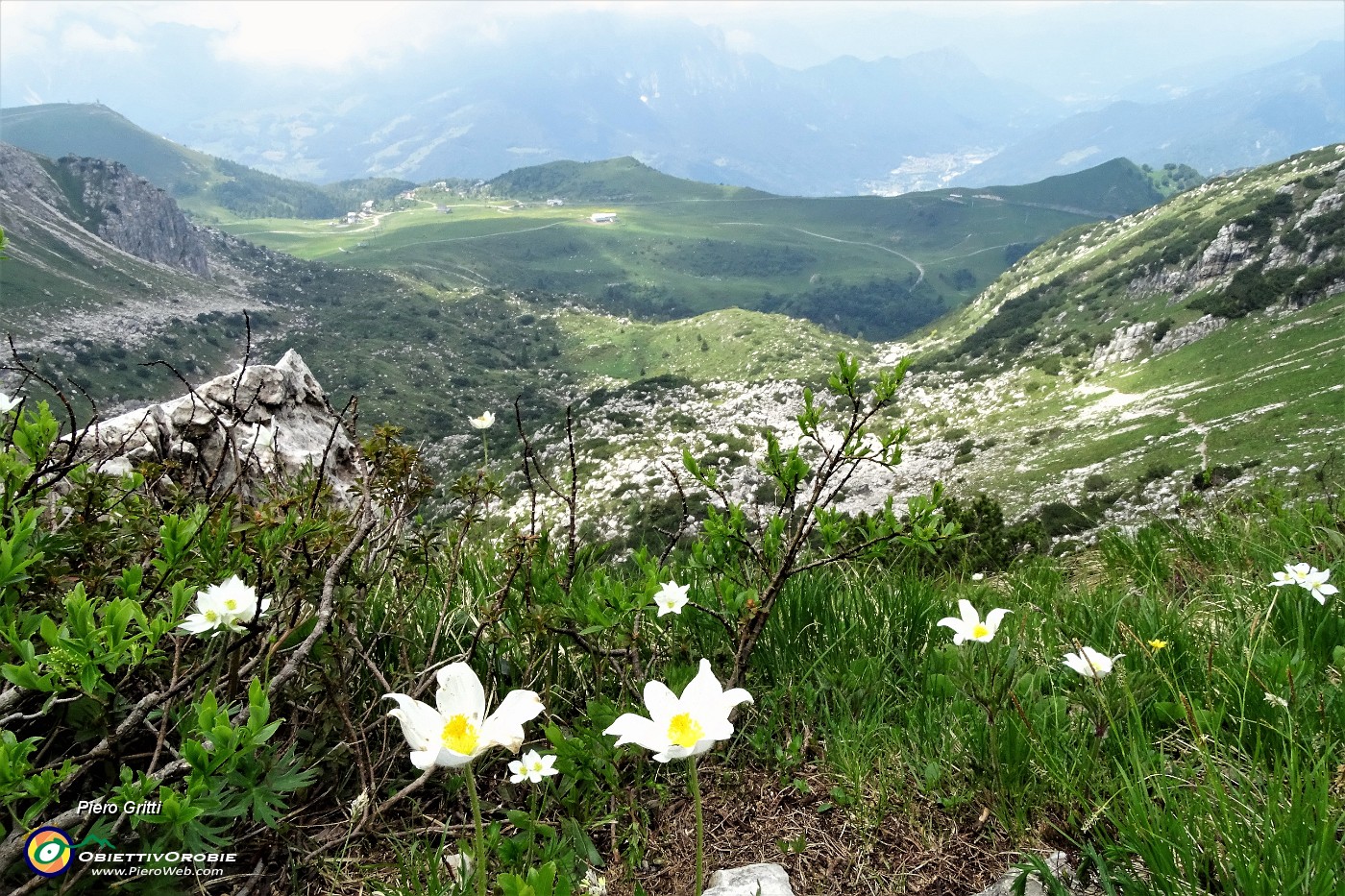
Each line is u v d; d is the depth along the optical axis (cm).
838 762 290
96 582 270
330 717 286
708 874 250
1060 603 446
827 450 329
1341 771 245
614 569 415
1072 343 15825
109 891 212
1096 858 226
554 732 266
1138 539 566
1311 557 415
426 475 369
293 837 263
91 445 419
